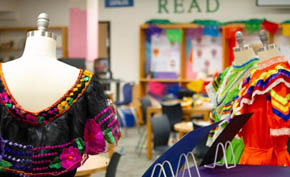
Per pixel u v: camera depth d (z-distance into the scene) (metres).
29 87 1.72
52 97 1.72
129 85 9.29
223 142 1.79
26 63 1.75
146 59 10.31
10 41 10.79
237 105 2.63
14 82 1.72
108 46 10.38
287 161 2.51
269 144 2.56
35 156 1.69
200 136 1.58
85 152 1.76
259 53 2.63
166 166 1.56
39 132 1.70
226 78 2.99
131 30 10.29
